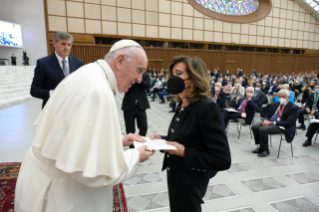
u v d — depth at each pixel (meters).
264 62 23.42
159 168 3.10
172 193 1.30
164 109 8.43
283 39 23.77
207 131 1.13
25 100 9.26
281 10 23.08
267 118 4.11
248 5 22.11
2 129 4.84
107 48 16.86
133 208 2.16
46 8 14.73
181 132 1.22
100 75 0.99
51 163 0.99
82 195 0.99
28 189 1.01
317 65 26.27
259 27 22.27
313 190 2.58
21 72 10.02
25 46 14.55
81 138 0.86
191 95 1.22
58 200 0.96
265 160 3.49
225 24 20.77
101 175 0.90
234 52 21.83
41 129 0.99
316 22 25.27
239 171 3.08
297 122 6.29
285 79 13.90
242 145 4.26
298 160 3.49
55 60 2.43
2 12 13.95
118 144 0.94
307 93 6.84
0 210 1.89
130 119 3.39
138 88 3.34
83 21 15.85
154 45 18.91
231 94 7.27
